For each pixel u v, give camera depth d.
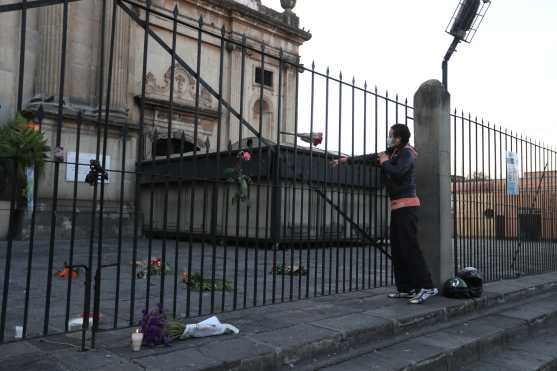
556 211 9.50
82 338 3.17
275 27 21.27
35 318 4.19
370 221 6.05
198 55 4.10
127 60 15.45
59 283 6.17
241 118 4.58
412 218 5.21
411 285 5.24
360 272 8.10
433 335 4.49
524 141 8.42
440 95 5.79
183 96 18.19
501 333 4.74
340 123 5.39
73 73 14.11
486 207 7.74
